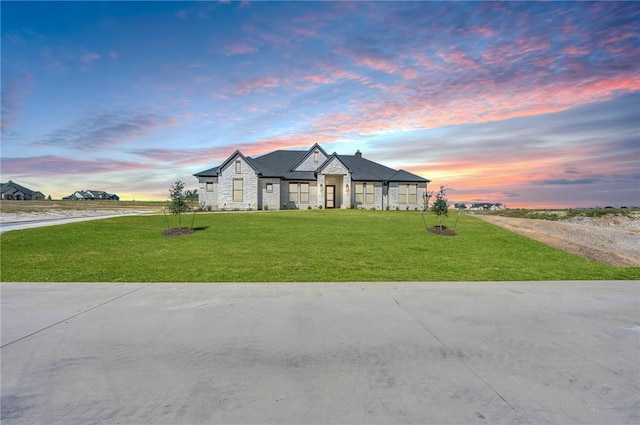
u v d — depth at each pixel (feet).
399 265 35.68
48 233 53.98
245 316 18.37
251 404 10.28
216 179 112.47
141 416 9.64
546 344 14.78
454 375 12.07
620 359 13.35
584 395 10.80
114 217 79.66
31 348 14.12
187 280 28.19
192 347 14.32
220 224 67.10
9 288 24.76
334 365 12.79
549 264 37.86
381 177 122.52
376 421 9.48
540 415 9.77
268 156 129.59
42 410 9.91
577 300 22.03
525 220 78.38
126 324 17.03
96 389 11.03
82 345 14.46
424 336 15.65
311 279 28.96
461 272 32.76
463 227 66.03
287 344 14.69
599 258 44.29
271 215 84.33
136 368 12.46
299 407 10.14
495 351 14.06
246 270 32.19
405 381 11.66
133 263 35.12
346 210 102.17
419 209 123.44
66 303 20.79
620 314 19.01
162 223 68.49
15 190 262.88
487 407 10.16
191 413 9.80
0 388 11.05
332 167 115.24
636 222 76.69
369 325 17.07
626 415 9.77
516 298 22.44
